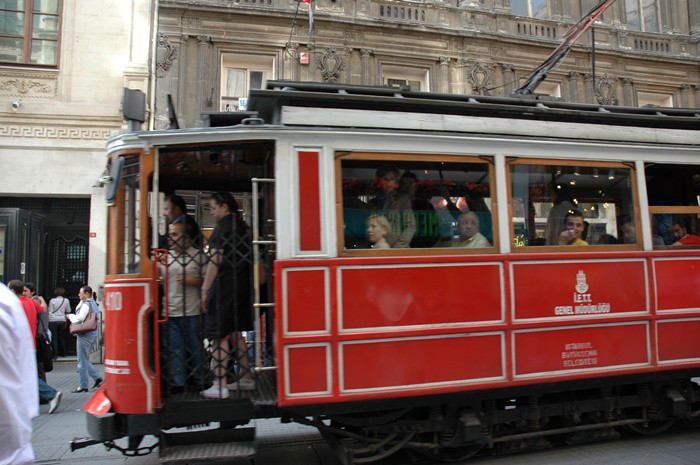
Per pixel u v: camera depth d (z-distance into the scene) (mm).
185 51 12562
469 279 4254
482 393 4301
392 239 4223
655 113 5359
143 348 3922
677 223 5039
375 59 13719
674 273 4859
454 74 14227
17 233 9867
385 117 4348
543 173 4637
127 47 12008
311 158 4105
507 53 14602
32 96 11469
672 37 16188
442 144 4352
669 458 4605
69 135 11477
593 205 4762
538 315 4387
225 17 12812
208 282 4227
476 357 4215
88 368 8133
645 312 4707
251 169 4891
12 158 11219
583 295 4535
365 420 4266
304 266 3951
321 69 13266
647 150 4922
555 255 4484
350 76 13492
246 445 3973
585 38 15242
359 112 4309
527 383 4312
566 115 4883
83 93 11641
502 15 14680
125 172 4148
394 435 4309
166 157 4746
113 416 3873
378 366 4000
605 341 4570
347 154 4168
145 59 12086
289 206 4023
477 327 4215
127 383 3893
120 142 4121
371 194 4211
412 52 13891
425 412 4527
